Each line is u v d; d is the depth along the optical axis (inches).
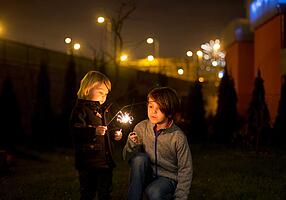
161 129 179.6
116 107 205.0
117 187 283.4
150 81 813.2
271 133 515.5
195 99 631.2
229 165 375.9
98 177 189.5
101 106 192.7
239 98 757.9
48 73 623.8
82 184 193.2
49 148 554.9
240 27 761.0
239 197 256.7
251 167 362.0
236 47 775.7
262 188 278.7
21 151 526.3
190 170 176.2
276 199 251.0
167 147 178.2
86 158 183.6
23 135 604.7
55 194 271.3
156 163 180.1
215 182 298.5
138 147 182.9
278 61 573.3
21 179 346.9
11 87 581.3
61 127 595.2
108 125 191.5
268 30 618.2
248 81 762.2
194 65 964.6
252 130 521.0
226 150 494.9
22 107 640.4
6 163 387.9
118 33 474.0
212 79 948.0
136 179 172.7
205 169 357.7
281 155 438.6
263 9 622.8
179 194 173.8
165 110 176.1
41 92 598.2
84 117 183.5
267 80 623.5
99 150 184.9
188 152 177.5
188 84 1015.0
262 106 516.7
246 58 764.0
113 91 501.7
